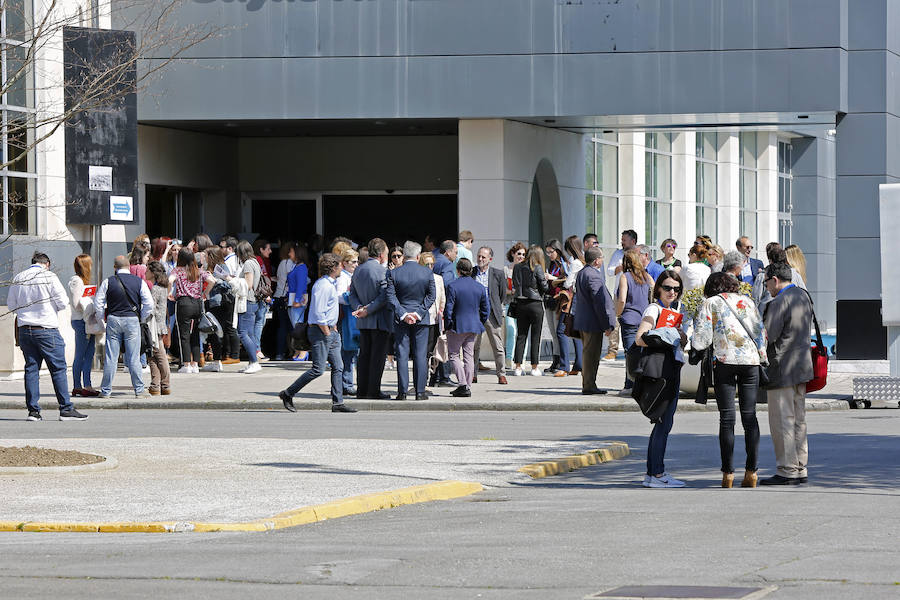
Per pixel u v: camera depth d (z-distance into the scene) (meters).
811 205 77.56
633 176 57.12
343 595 12.70
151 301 33.72
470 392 33.59
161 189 49.84
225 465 21.81
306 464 21.98
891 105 43.28
